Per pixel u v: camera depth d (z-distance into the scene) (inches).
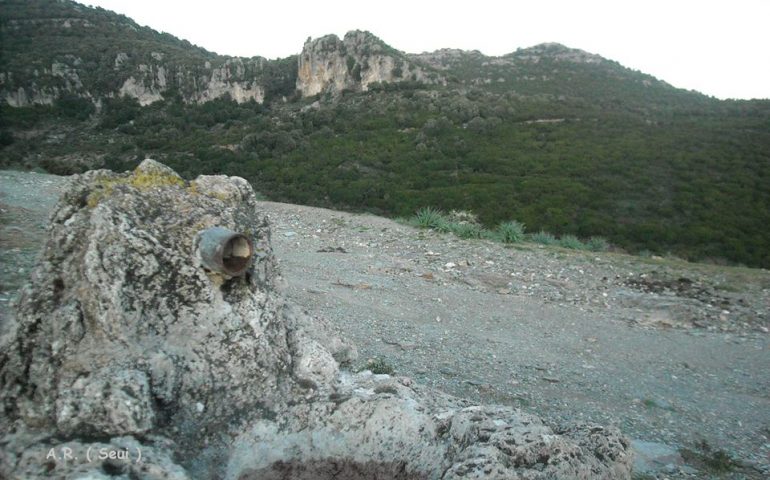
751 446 235.8
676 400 277.3
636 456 212.5
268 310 123.2
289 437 116.9
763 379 310.8
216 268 111.8
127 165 1432.1
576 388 279.6
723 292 443.5
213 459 108.2
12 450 92.8
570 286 454.0
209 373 113.1
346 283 408.8
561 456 117.3
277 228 569.9
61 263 109.4
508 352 319.6
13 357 103.8
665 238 886.4
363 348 293.4
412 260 495.2
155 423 102.0
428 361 289.1
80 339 103.6
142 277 108.5
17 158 1472.7
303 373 127.4
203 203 125.0
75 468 88.8
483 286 444.5
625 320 394.3
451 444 121.0
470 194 1104.8
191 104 2191.2
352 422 120.3
